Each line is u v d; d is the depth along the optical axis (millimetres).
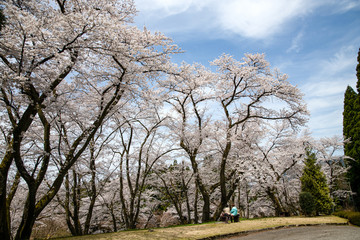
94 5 8781
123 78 10359
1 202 7070
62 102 10469
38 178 8195
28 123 8125
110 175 15031
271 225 10523
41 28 6953
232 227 10133
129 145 15656
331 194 19703
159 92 16141
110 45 8383
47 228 22641
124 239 7898
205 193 15148
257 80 15195
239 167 16391
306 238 7656
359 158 15156
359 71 15539
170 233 8961
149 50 9625
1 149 10391
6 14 6117
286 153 18172
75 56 8469
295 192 22109
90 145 13391
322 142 21234
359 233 8250
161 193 23328
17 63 7438
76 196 13703
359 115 15500
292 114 15625
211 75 16266
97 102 12656
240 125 18594
